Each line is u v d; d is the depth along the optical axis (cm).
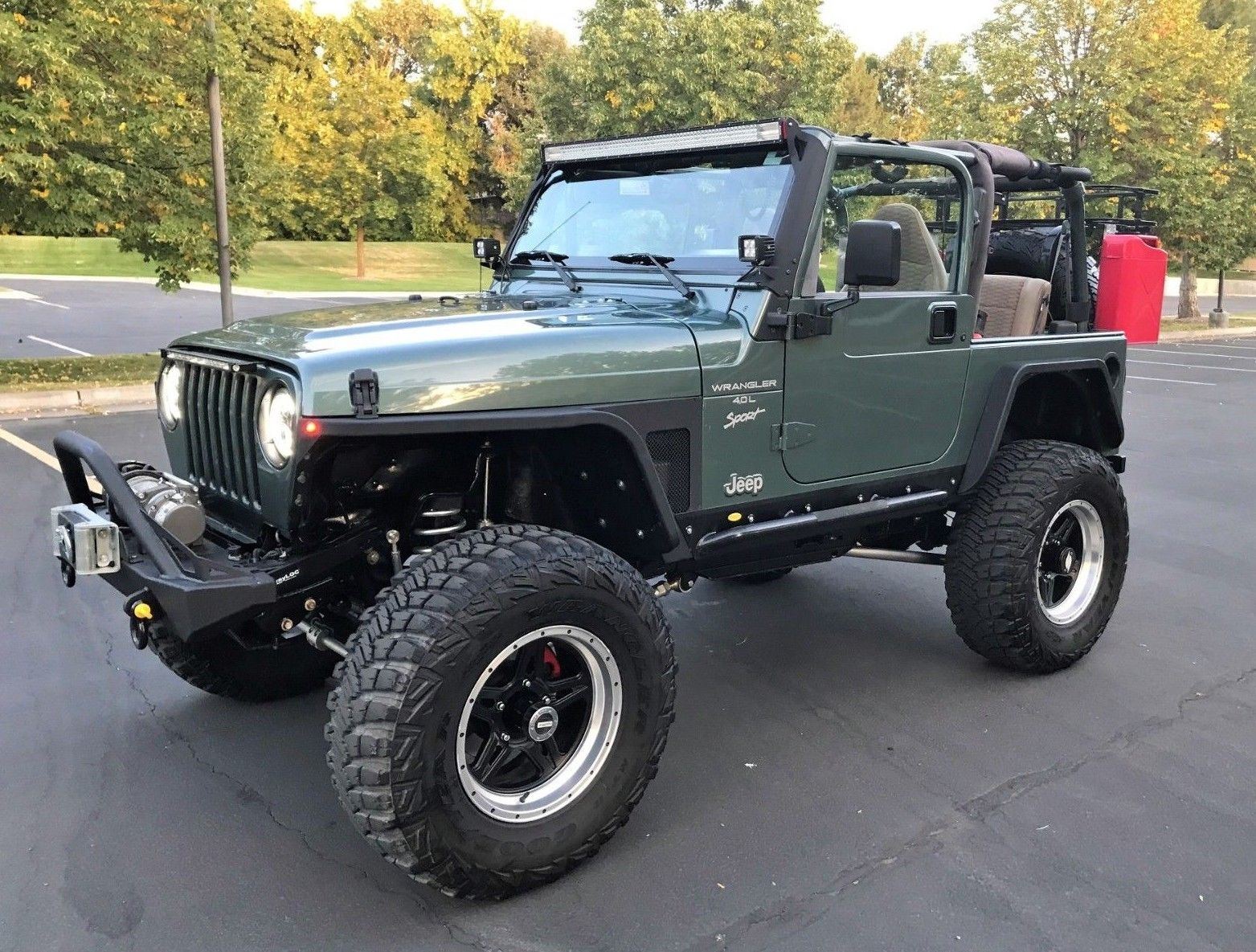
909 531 413
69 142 1087
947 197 366
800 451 326
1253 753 342
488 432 277
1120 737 353
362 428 239
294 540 271
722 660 422
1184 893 265
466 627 237
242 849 282
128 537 276
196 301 2253
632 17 2039
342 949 242
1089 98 1864
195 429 302
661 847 285
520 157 2736
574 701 271
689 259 335
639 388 284
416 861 241
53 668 398
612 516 302
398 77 4206
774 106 2134
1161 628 459
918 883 268
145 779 318
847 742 349
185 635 248
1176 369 1538
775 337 310
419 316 301
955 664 418
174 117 1116
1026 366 385
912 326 349
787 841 288
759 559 352
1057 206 470
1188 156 1908
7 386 1051
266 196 1377
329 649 298
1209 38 1958
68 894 260
